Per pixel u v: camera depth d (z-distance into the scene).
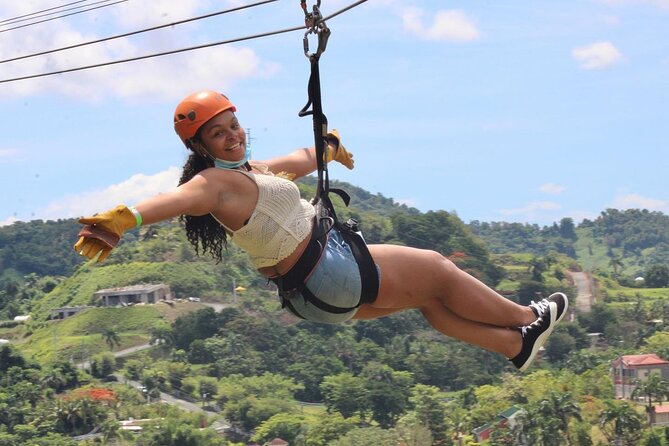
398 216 131.88
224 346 112.69
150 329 122.19
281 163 6.83
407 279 6.43
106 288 135.38
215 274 137.75
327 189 6.46
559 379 87.31
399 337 112.56
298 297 6.33
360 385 93.00
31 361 106.00
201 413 91.62
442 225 131.12
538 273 143.00
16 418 88.56
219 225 6.35
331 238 6.32
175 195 5.82
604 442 70.69
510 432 72.44
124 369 109.75
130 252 143.50
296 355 112.62
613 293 155.75
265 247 6.17
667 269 173.62
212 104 6.10
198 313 119.81
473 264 133.62
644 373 89.44
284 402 97.00
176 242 145.62
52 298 142.12
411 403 92.25
